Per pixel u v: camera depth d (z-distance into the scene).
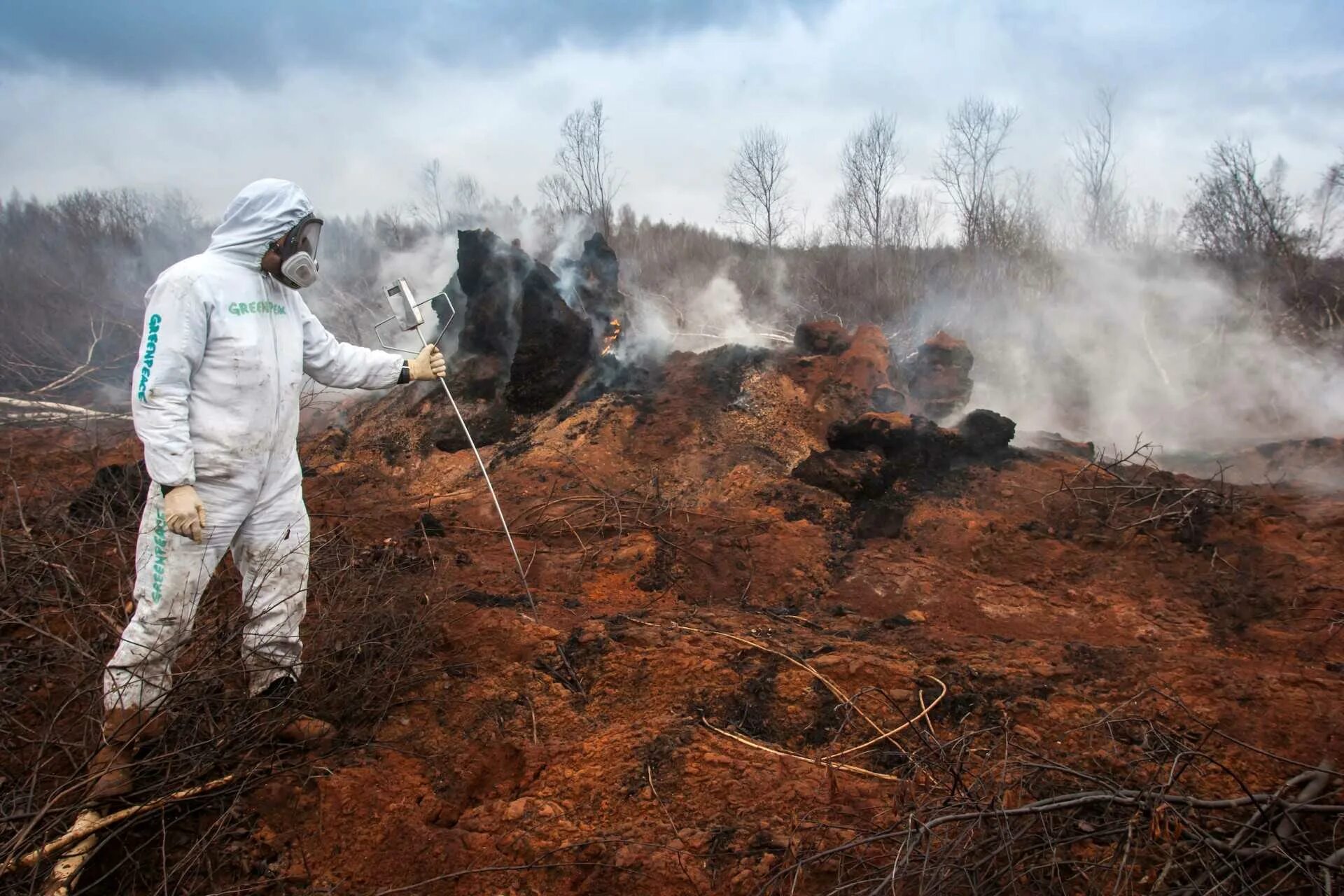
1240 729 3.28
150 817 2.95
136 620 3.04
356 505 6.05
